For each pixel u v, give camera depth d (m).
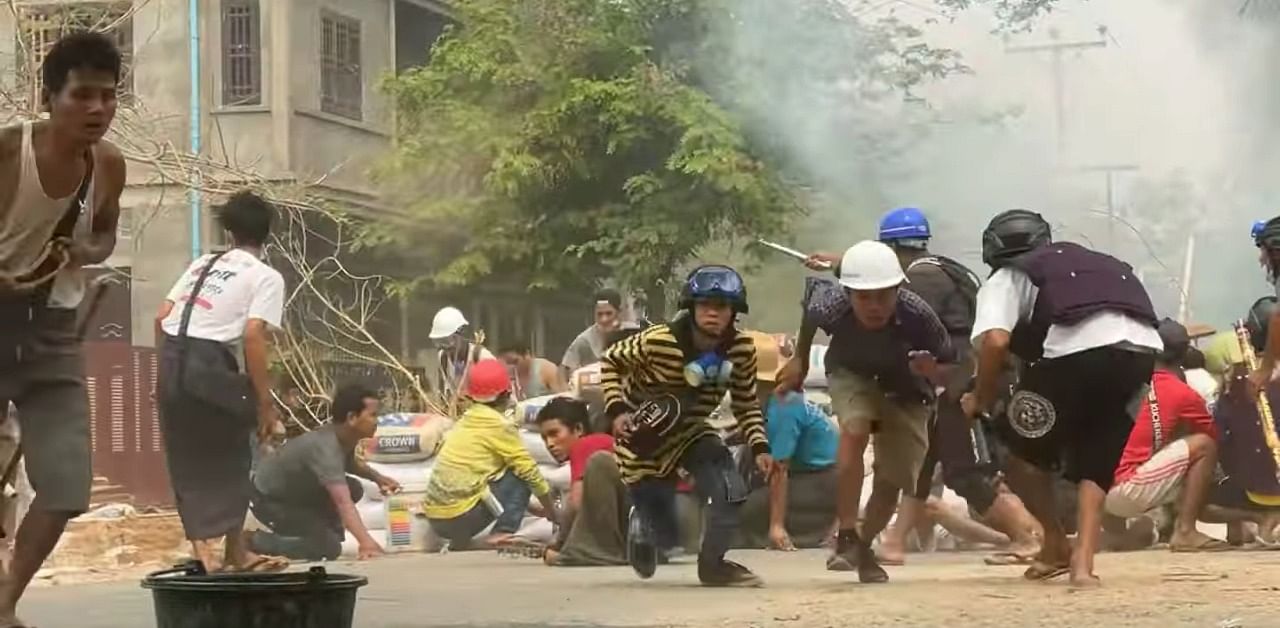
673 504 8.65
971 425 9.80
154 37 21.48
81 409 6.04
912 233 9.42
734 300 8.10
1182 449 10.88
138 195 20.42
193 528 8.62
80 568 9.76
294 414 16.45
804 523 11.92
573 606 7.32
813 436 11.81
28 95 14.70
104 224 6.11
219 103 21.81
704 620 6.63
